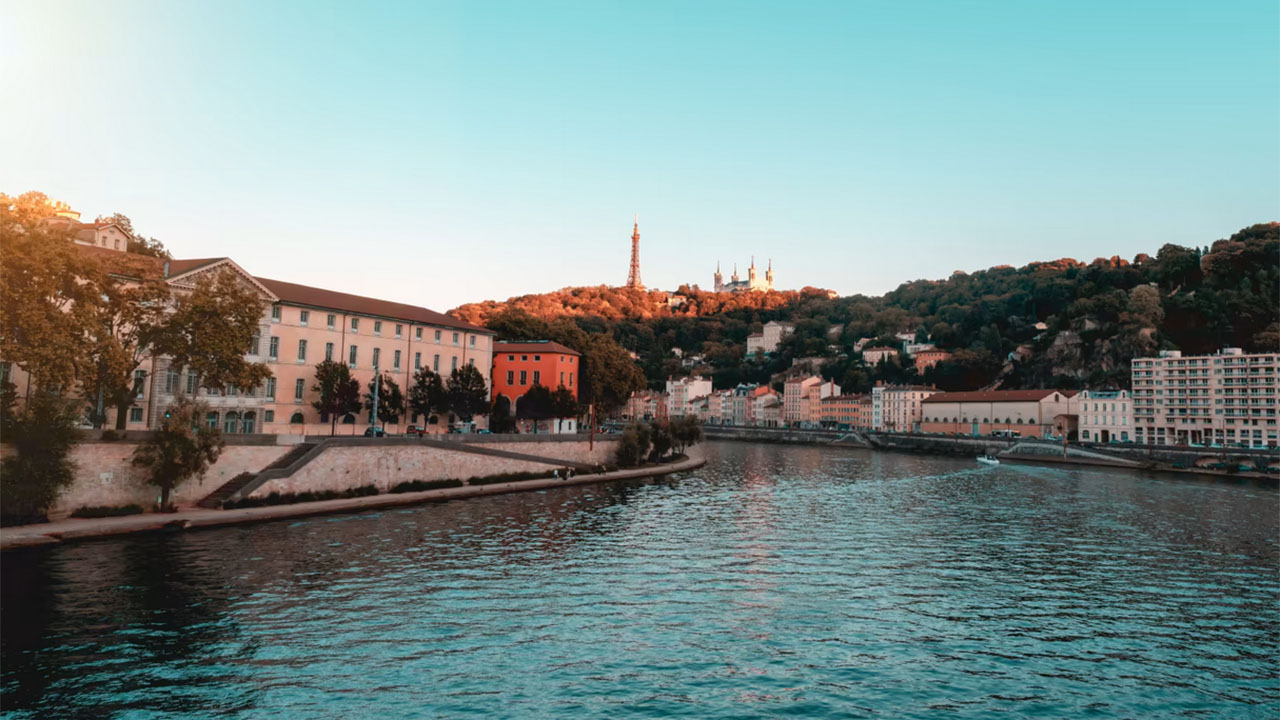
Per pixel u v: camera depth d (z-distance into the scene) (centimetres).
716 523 6950
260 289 8831
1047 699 2975
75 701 2664
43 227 5347
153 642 3253
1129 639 3716
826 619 3934
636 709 2766
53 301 5781
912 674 3197
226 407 8550
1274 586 4794
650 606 4072
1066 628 3875
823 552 5681
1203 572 5172
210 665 3033
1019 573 5081
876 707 2852
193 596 3916
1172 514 8069
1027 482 11875
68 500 5672
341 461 7450
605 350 15425
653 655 3328
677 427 14312
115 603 3750
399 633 3503
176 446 6053
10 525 5312
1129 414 18775
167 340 6525
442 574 4600
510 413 12838
